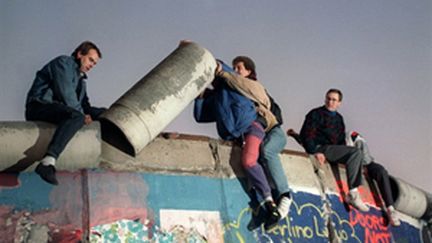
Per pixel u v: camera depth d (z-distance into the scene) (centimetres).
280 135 714
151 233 598
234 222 668
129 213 595
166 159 652
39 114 586
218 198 668
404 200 923
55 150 550
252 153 686
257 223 689
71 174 585
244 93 700
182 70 660
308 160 805
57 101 597
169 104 637
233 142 716
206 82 680
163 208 620
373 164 909
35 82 604
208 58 686
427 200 987
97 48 628
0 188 550
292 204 743
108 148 614
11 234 535
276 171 698
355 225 822
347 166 827
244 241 666
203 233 635
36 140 569
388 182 898
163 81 646
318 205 777
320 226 762
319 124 841
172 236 611
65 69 596
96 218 575
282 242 702
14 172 564
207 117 729
